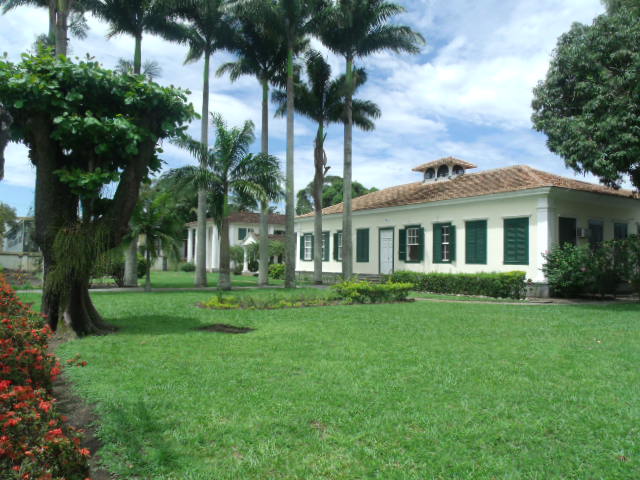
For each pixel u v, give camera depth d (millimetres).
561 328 9273
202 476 3156
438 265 20906
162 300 14602
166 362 6184
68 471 2492
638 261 15648
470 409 4438
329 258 28016
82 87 7867
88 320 8570
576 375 5652
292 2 20609
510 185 18484
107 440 3717
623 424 4094
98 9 20234
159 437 3773
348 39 21688
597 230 19000
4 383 3002
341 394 4828
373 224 24766
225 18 22438
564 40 15195
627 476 3211
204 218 22766
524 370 5859
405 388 5051
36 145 8117
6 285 5949
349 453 3510
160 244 20141
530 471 3270
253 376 5496
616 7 16203
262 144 23797
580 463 3406
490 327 9336
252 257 39562
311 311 11969
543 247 16781
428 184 24469
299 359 6375
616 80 13523
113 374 5574
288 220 22016
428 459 3428
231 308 12492
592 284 15758
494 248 18547
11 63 7480
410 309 12516
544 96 15156
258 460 3387
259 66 23609
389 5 21297
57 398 4793
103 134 7926
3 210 31047
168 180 19797
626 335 8508
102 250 8484
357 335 8320
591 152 13617
